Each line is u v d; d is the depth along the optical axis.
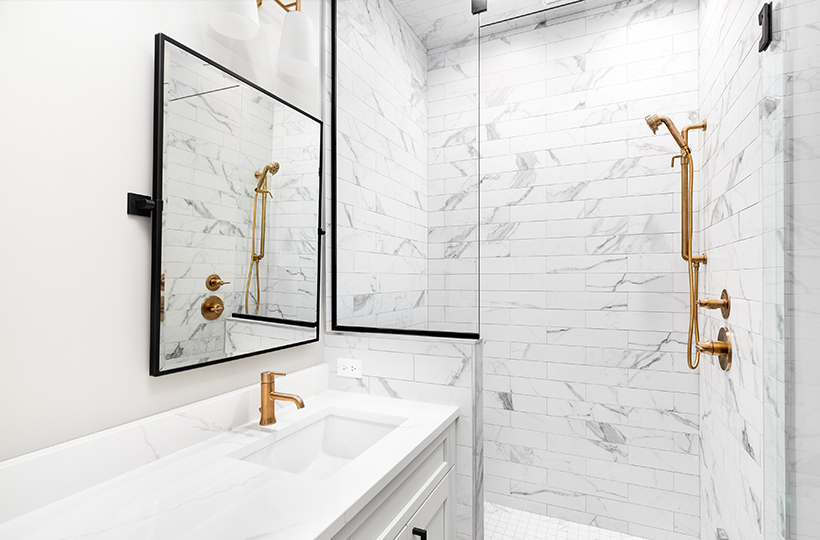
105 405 0.93
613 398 2.07
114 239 0.95
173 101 1.06
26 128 0.80
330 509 0.82
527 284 2.25
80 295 0.89
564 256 2.19
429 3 1.57
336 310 1.70
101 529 0.76
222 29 1.24
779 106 0.72
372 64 1.65
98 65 0.92
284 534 0.74
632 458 2.03
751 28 1.20
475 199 1.50
